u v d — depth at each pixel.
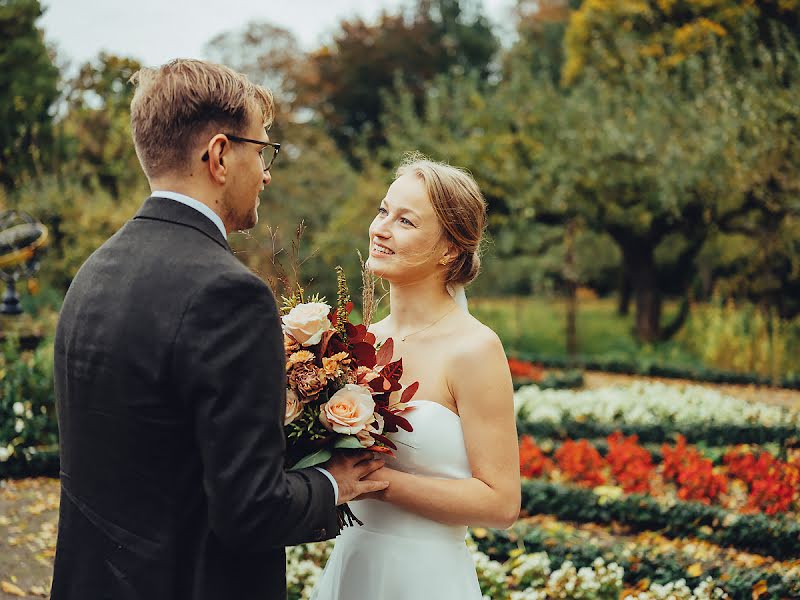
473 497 1.79
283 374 1.45
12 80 14.54
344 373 1.72
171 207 1.51
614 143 13.13
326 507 1.53
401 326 2.01
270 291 1.45
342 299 1.80
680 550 4.22
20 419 5.65
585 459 5.21
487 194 14.95
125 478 1.45
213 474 1.35
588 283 22.88
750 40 12.17
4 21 14.84
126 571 1.44
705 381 12.04
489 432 1.83
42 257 12.12
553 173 13.94
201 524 1.45
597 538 4.44
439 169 1.95
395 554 1.89
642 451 5.32
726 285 14.30
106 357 1.43
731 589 3.56
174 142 1.50
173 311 1.40
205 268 1.43
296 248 1.91
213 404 1.36
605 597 3.44
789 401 10.30
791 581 3.59
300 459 1.65
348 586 1.95
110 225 12.76
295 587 3.29
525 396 7.93
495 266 16.12
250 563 1.50
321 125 22.14
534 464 5.25
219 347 1.37
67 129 14.94
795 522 4.35
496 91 15.74
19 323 8.82
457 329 1.92
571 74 18.20
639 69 14.78
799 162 10.87
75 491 1.51
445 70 30.58
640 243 16.11
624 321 19.59
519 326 17.45
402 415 1.85
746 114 11.34
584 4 17.86
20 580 3.70
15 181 14.06
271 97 1.63
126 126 14.91
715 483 4.92
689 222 14.62
